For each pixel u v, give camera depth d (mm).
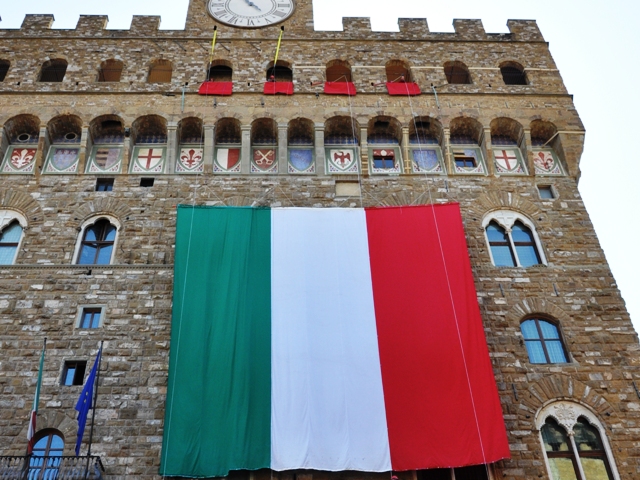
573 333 34281
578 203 39750
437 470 30781
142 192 39125
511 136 43406
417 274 34438
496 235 38469
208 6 49906
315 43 47375
